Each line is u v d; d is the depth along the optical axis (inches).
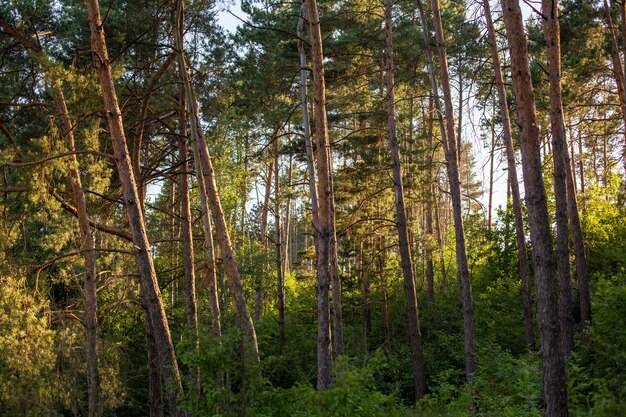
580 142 1164.5
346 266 1221.7
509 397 494.3
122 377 725.3
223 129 902.4
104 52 562.3
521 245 888.9
